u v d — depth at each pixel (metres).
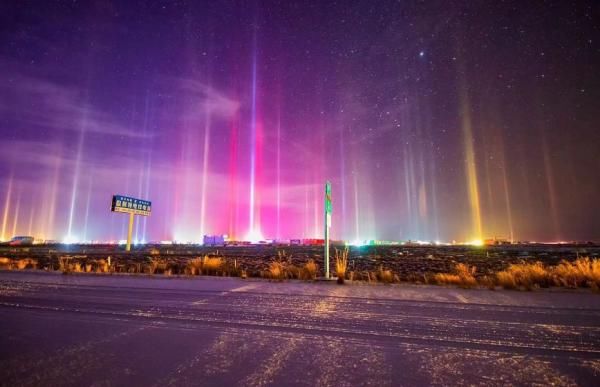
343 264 11.55
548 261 26.58
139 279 11.95
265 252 46.81
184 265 20.14
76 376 3.43
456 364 3.72
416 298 7.83
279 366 3.66
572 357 3.96
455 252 48.22
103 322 5.65
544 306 6.91
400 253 45.72
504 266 21.30
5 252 46.78
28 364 3.75
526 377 3.38
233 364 3.72
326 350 4.18
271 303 7.26
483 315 6.09
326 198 11.87
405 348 4.27
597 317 5.93
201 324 5.50
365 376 3.39
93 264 21.52
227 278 12.18
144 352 4.12
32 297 8.09
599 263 11.73
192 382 3.26
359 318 5.87
